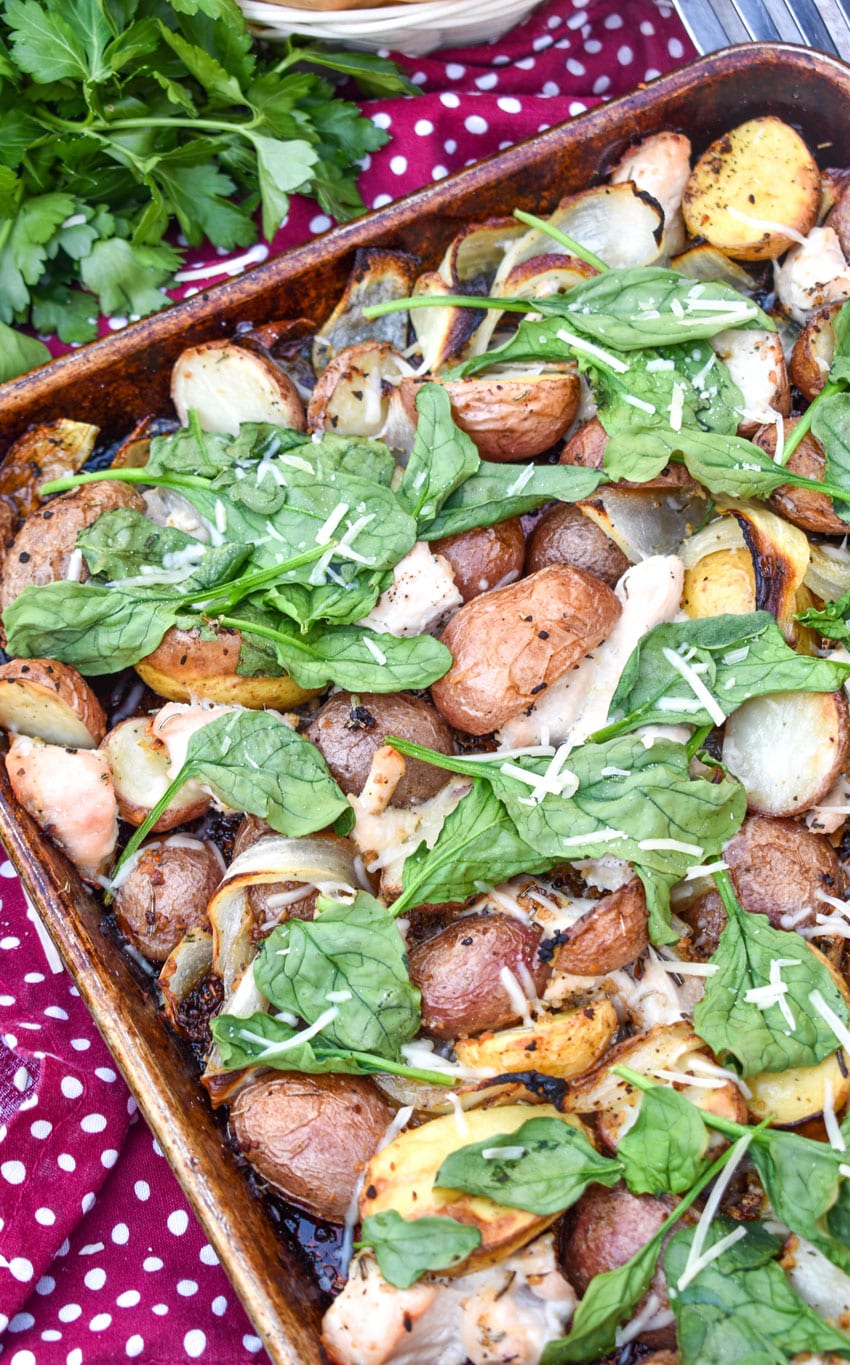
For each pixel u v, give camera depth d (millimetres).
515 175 880
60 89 912
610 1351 740
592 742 792
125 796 809
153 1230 828
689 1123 740
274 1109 757
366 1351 727
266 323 875
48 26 887
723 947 773
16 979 856
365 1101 762
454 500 830
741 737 812
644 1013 773
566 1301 739
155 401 874
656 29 1004
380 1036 759
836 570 839
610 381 838
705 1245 736
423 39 968
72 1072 830
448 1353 744
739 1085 756
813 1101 757
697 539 834
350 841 799
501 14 956
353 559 809
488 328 875
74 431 855
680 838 775
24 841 792
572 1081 762
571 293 859
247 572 819
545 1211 731
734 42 932
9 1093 847
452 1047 775
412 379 841
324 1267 766
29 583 826
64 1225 815
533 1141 744
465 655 794
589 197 879
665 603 811
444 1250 722
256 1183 773
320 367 884
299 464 828
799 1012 758
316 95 942
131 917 804
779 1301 725
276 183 902
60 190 928
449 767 789
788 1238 747
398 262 876
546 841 773
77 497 836
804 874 793
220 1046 762
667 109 894
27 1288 806
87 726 813
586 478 824
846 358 852
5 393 845
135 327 854
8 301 919
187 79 930
